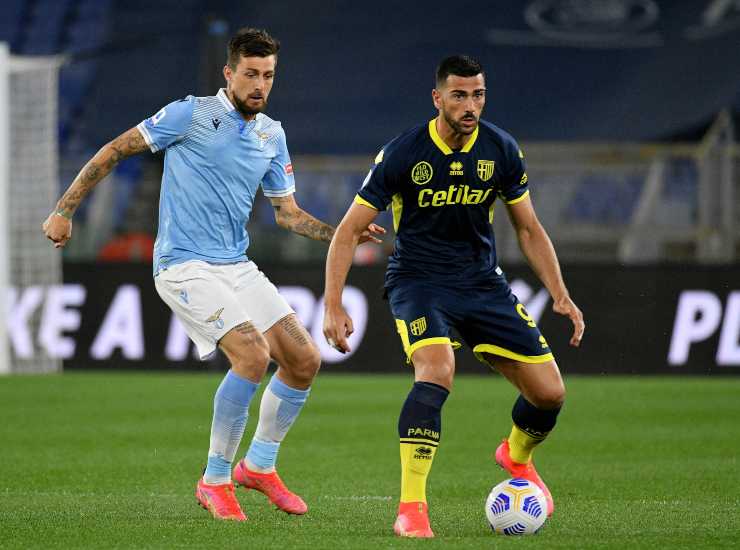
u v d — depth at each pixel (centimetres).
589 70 8506
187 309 2109
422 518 1845
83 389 4991
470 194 2005
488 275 2052
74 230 7069
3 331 5744
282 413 2152
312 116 8288
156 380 5425
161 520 2012
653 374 5750
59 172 7412
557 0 8738
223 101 2136
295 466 2931
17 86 5850
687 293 5766
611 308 5781
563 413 4234
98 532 1866
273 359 2170
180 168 2133
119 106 8275
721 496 2430
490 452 3228
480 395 4856
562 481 2677
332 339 1972
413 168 1988
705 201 6906
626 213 7125
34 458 3045
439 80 1941
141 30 8594
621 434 3647
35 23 8588
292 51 8588
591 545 1748
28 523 1969
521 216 2094
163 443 3362
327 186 7188
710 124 8044
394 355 5809
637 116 8238
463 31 8675
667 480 2684
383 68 8550
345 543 1745
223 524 1959
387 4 8819
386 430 3700
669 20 8625
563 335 5772
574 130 8244
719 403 4578
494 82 8481
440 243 2044
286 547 1714
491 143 2014
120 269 5903
